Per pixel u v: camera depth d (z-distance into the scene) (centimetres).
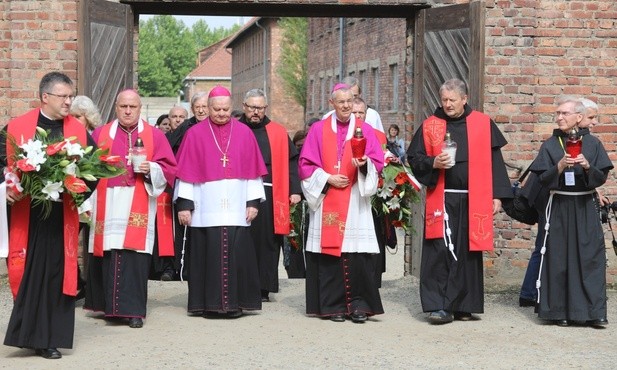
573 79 1270
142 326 974
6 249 813
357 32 3659
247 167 1027
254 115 1166
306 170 1009
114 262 973
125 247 968
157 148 989
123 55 1243
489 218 1004
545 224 1002
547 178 980
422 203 1289
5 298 1123
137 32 1307
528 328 984
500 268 1280
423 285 1005
